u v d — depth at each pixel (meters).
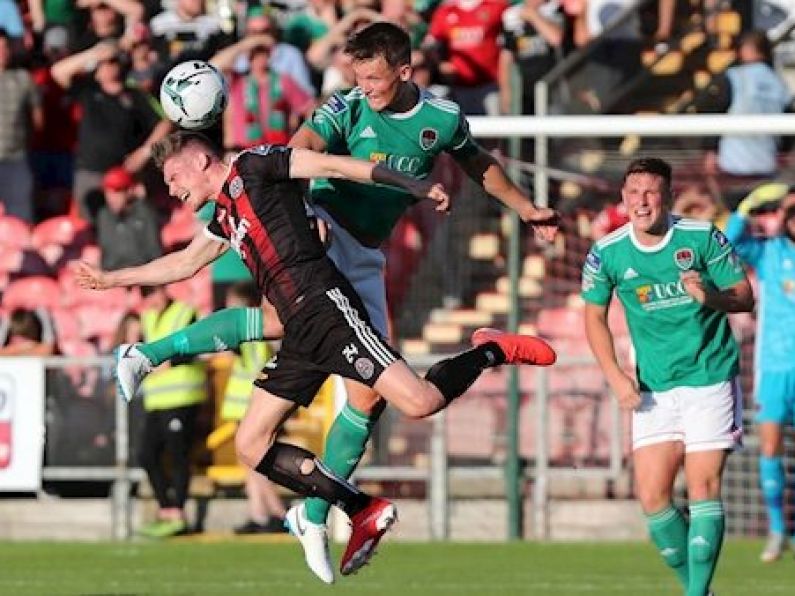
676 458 36.16
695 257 35.44
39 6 68.25
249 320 33.69
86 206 64.75
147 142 65.12
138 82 65.50
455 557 51.28
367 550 32.81
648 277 35.62
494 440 57.19
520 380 57.00
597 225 58.31
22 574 47.28
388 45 32.16
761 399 49.56
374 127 32.88
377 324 34.12
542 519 56.72
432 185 30.59
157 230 61.84
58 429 56.94
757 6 65.12
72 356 59.22
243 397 56.38
